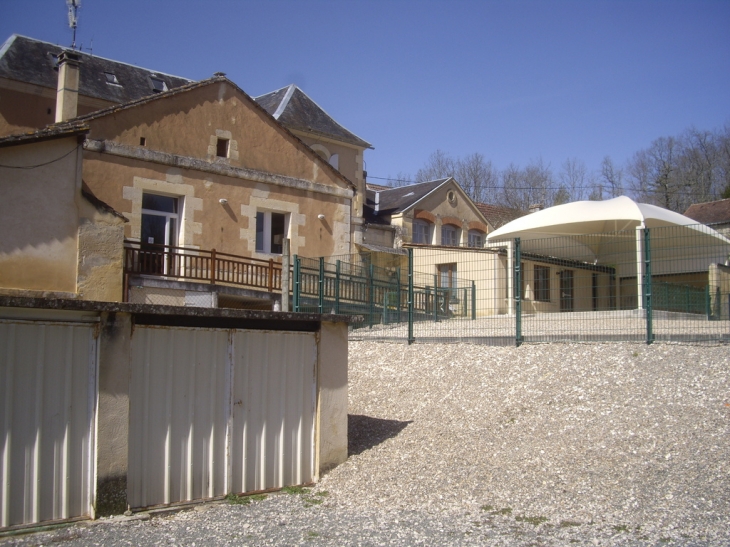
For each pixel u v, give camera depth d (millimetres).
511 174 58188
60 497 7176
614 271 22250
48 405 7145
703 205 36719
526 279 20641
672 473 7965
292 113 28391
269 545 6617
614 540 6453
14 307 6902
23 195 12344
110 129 18609
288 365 9367
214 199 20609
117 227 14125
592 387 10773
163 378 8078
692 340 11828
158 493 7926
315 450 9477
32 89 23516
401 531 7000
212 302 17531
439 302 17547
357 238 24688
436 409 11234
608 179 55031
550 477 8305
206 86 20641
